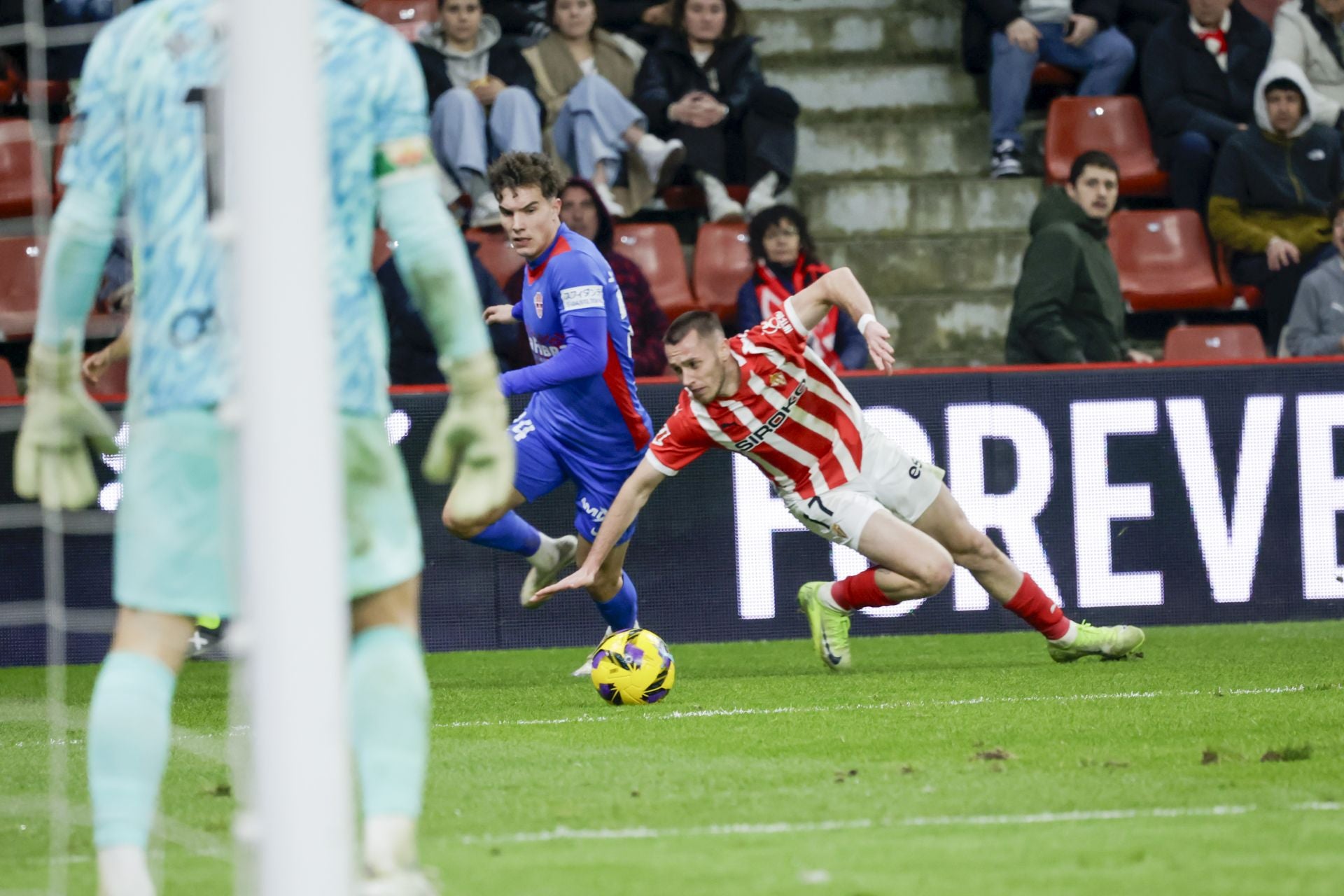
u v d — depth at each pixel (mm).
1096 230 32375
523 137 33875
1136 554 27250
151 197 8289
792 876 8969
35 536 26078
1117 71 37906
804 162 38562
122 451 25953
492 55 35094
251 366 6645
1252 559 27469
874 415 26750
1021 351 31984
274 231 6641
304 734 6582
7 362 31859
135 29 8508
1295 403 27500
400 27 36438
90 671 25438
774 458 20609
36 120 18953
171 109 8281
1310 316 33656
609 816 11109
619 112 34625
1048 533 27078
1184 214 35906
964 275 37094
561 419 21516
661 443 19906
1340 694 18109
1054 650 22641
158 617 8461
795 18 40250
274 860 6555
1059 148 37344
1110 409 27172
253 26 6648
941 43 40312
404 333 29922
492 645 26734
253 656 6625
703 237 35031
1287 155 35312
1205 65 36688
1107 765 12906
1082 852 9508
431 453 8617
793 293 31109
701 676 22031
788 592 27031
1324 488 27578
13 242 32844
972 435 26922
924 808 11125
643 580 26828
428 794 12234
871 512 20734
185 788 13008
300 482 6633
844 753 14078
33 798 12852
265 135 6645
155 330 8242
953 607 27484
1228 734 14820
